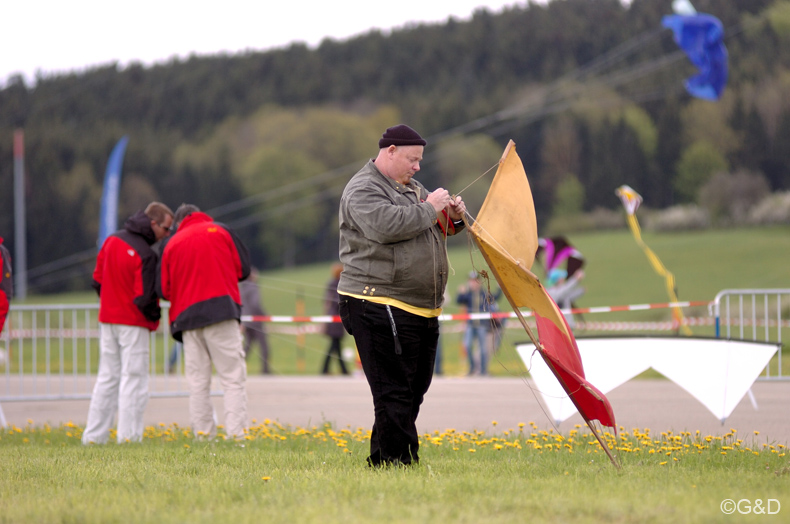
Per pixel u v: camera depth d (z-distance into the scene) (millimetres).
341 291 13234
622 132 194250
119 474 13109
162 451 16156
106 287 19172
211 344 19203
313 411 26484
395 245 12836
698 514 9648
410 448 13305
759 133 177375
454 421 23078
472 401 27469
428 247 13016
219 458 14961
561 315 13203
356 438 18734
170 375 40156
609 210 191500
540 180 199750
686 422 21312
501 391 30328
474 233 13180
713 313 26312
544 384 19359
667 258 139625
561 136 199625
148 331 19531
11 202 198375
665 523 9359
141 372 19344
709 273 125750
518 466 13734
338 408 27219
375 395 13109
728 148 181875
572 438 17500
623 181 192750
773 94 175250
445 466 13609
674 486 11516
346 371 43031
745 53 178000
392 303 12883
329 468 13664
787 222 160625
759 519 9422
